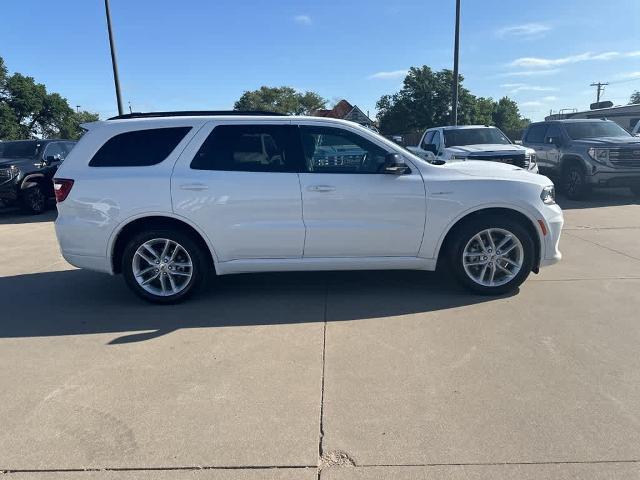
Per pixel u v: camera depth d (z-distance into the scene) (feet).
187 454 9.30
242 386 11.58
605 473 8.53
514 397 10.81
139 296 17.03
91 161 16.71
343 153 16.67
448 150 37.01
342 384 11.54
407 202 16.47
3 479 8.77
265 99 243.60
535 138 45.09
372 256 16.89
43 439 9.84
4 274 21.85
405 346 13.39
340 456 9.14
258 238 16.51
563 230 27.63
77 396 11.34
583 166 37.58
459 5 60.54
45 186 42.68
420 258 16.97
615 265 20.38
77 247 16.74
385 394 11.07
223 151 16.61
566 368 12.00
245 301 17.28
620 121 75.56
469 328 14.44
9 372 12.57
